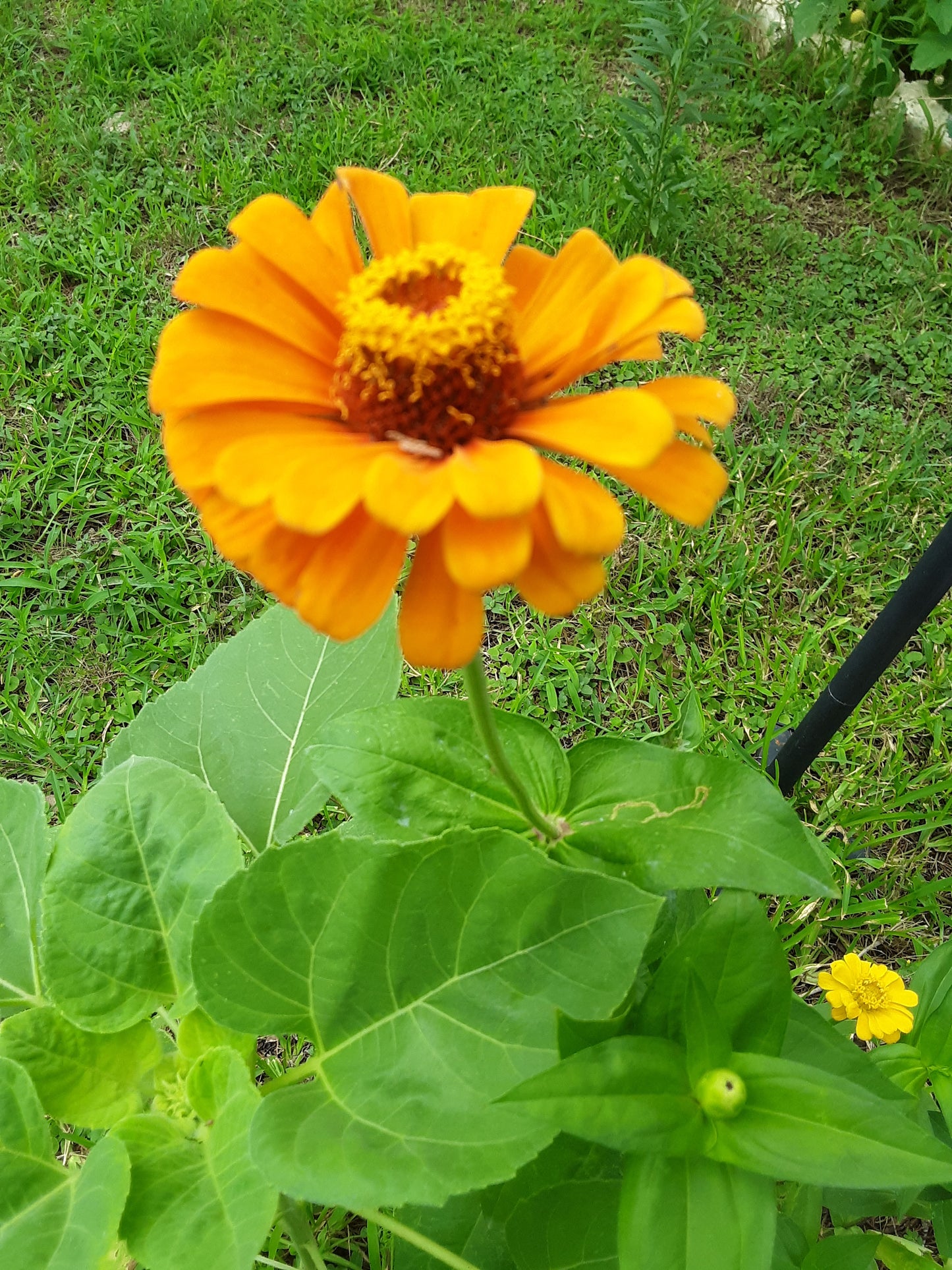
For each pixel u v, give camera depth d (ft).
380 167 2.39
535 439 0.58
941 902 1.42
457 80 2.63
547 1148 0.82
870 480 1.90
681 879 0.80
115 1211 0.69
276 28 2.78
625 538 1.80
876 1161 0.63
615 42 2.88
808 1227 0.93
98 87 2.65
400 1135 0.70
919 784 1.51
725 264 2.31
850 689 1.20
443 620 0.56
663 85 2.45
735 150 2.58
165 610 1.71
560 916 0.74
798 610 1.73
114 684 1.62
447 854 0.73
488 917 0.75
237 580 1.74
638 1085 0.67
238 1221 0.69
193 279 0.62
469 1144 0.69
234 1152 0.74
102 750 1.52
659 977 0.72
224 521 0.58
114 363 2.00
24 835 0.97
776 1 2.84
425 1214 0.93
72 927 0.86
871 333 2.16
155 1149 0.79
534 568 0.56
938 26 2.54
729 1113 0.65
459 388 0.60
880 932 1.37
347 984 0.77
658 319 0.60
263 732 1.11
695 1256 0.64
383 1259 1.12
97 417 1.95
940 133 2.51
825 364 2.11
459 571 0.52
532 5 2.95
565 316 0.64
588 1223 0.80
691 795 0.82
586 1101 0.66
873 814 1.44
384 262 0.63
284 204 0.65
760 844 0.79
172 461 0.59
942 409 2.04
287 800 1.08
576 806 0.86
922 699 1.60
